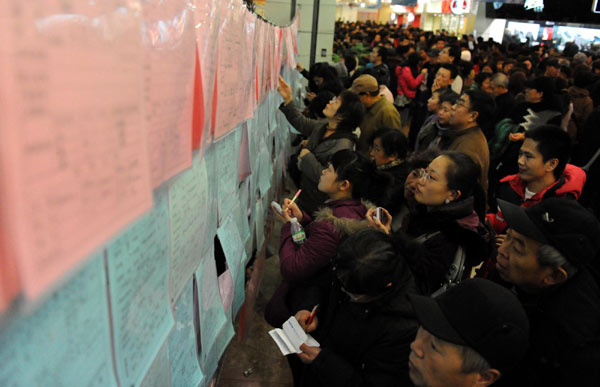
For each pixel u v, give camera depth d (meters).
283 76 3.69
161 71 0.61
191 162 0.83
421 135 3.52
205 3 0.90
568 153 2.26
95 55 0.41
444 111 3.09
